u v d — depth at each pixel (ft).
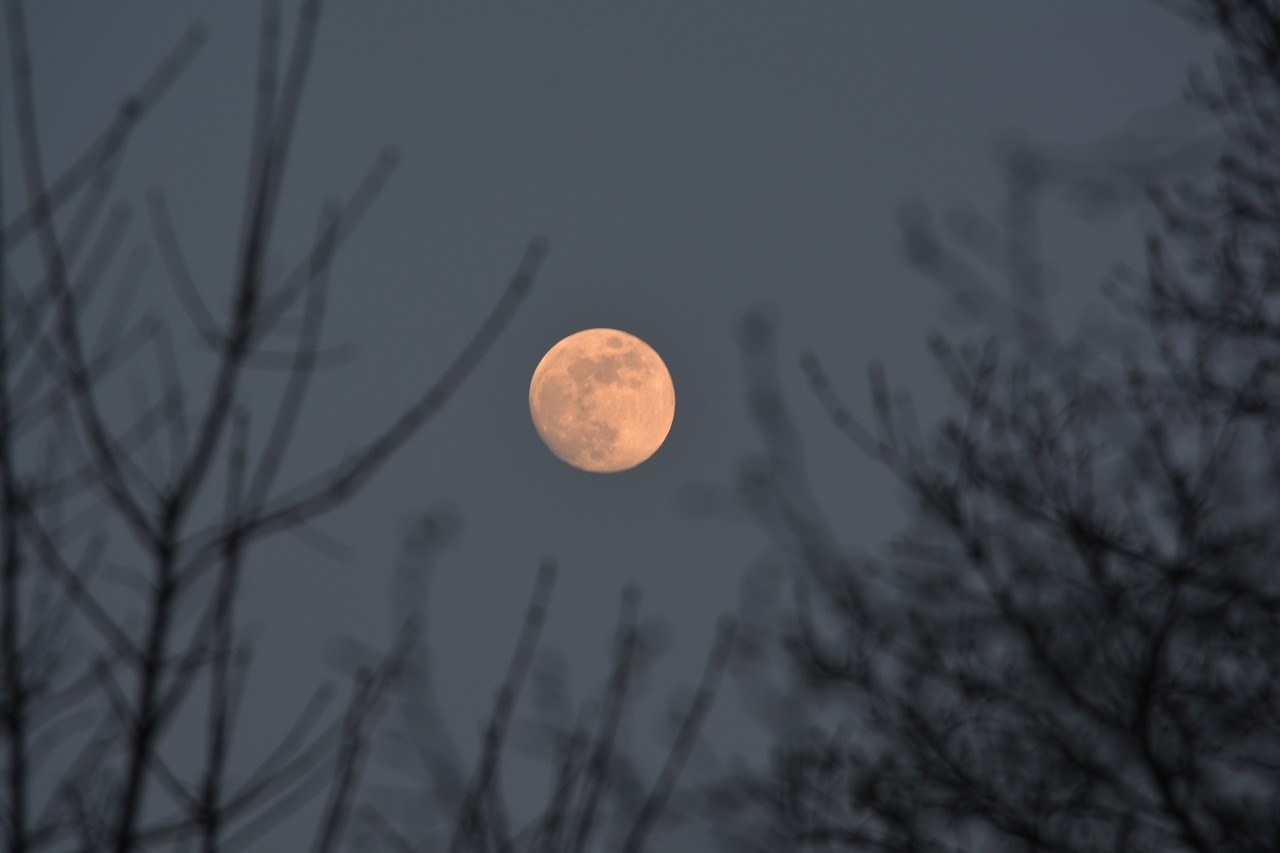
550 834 52.54
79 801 46.62
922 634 81.41
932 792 78.89
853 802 78.95
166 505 49.57
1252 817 73.31
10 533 47.47
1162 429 78.64
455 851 52.19
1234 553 76.48
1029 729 80.02
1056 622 79.51
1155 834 74.64
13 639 46.83
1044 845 75.51
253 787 47.75
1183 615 75.87
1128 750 78.43
